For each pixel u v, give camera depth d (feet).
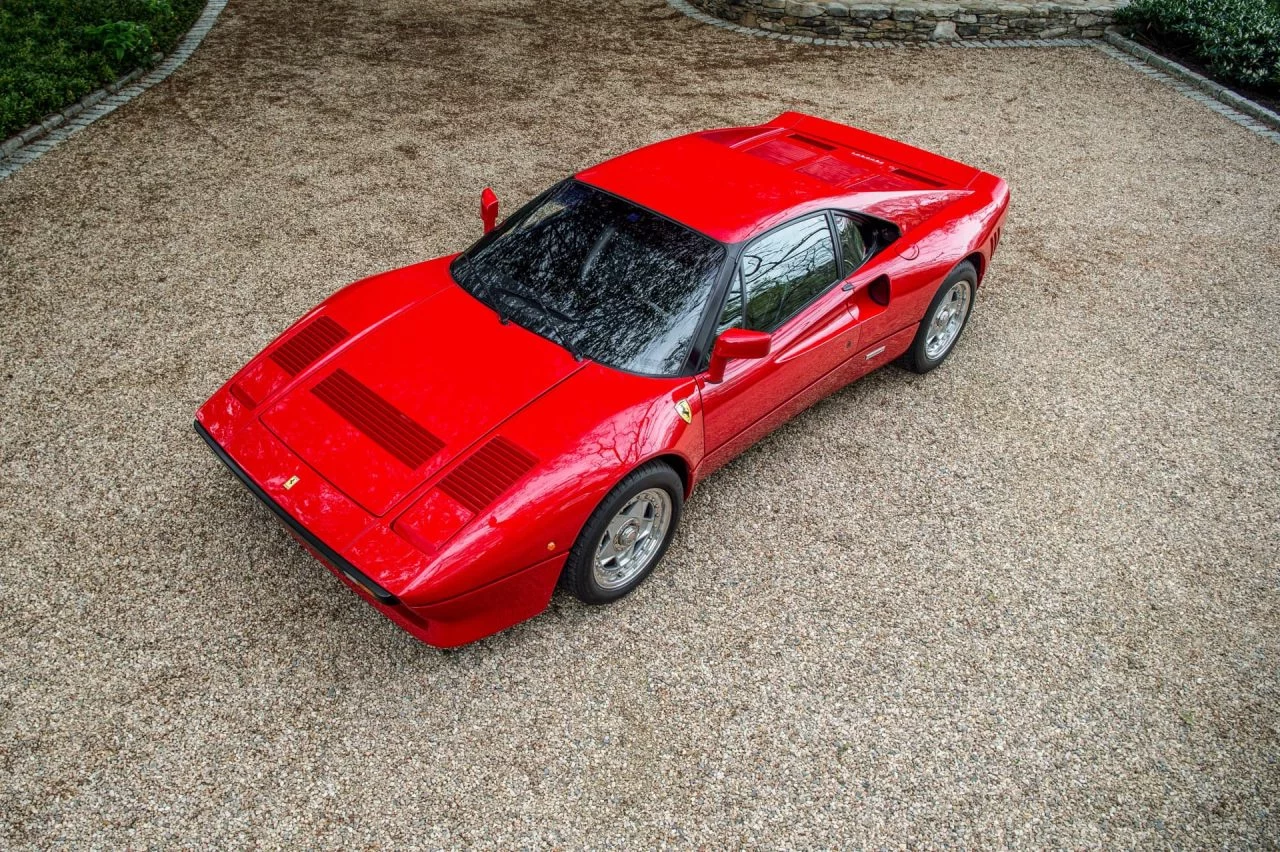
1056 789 10.48
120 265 19.24
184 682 10.82
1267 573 13.70
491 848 9.36
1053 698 11.57
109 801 9.50
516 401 11.21
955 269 16.29
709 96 29.78
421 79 30.01
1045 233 23.16
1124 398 17.46
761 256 12.99
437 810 9.68
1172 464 15.83
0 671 10.76
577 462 10.58
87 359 16.35
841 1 36.09
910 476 15.17
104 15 31.22
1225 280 21.52
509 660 11.44
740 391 12.62
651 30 36.27
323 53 31.89
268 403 11.60
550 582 10.98
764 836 9.70
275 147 24.84
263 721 10.45
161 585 12.06
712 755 10.50
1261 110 30.68
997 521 14.37
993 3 37.32
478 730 10.55
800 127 18.74
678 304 12.30
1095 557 13.82
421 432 10.87
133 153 24.14
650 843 9.52
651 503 11.98
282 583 12.21
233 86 28.71
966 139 27.76
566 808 9.80
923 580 13.17
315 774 9.94
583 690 11.13
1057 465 15.65
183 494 13.56
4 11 30.42
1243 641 12.56
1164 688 11.80
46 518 12.98
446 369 11.69
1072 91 32.22
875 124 28.27
